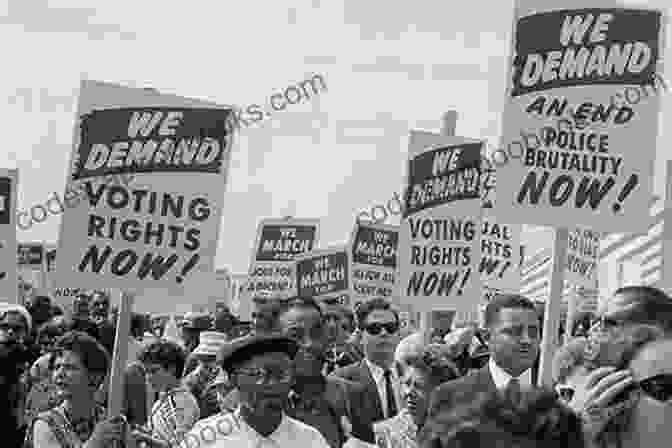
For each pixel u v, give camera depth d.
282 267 20.31
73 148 8.39
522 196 9.04
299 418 8.22
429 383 7.68
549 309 8.84
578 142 9.05
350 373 8.95
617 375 3.35
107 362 7.24
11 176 11.09
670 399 3.27
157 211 8.50
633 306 4.05
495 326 7.62
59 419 7.15
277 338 6.39
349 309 17.25
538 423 2.26
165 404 9.62
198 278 8.52
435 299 12.88
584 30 9.09
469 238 12.90
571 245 14.44
